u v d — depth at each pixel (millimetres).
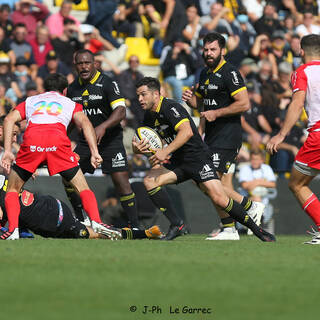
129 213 32125
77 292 12797
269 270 16188
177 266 16516
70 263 16859
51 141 24094
